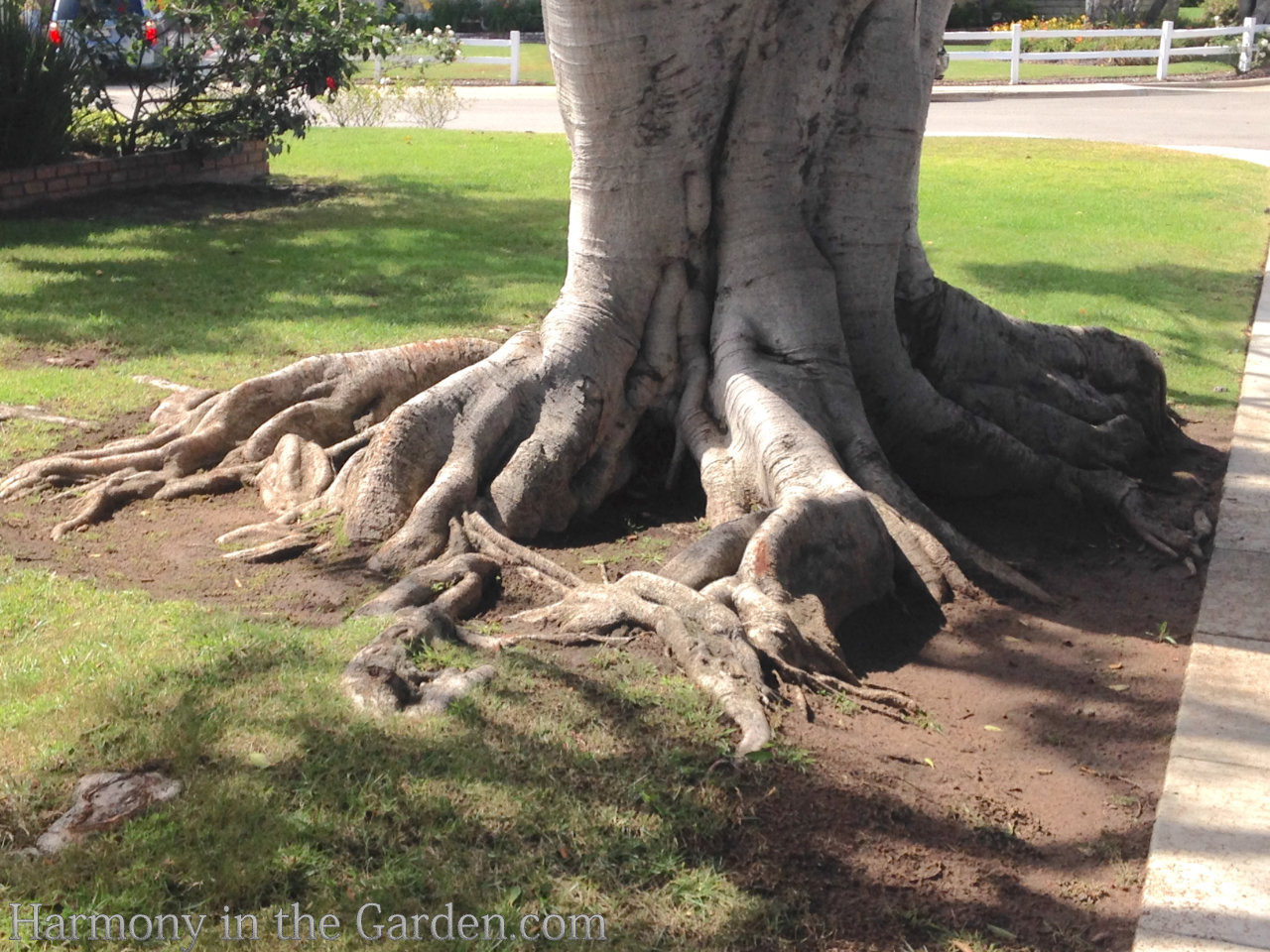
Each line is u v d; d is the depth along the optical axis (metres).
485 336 9.96
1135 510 7.26
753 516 5.98
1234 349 10.72
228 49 16.33
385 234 13.91
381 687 4.64
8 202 14.51
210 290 11.35
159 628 5.16
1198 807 4.50
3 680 4.71
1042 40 35.12
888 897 3.90
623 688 4.78
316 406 7.41
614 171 6.91
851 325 7.30
